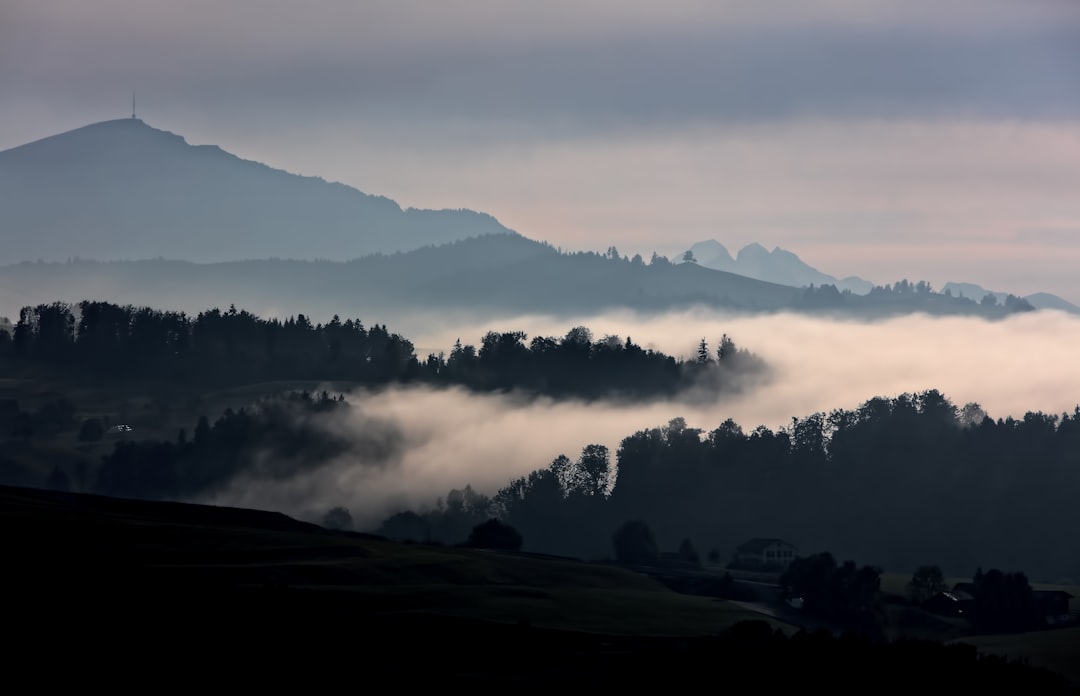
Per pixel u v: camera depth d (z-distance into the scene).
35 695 188.75
